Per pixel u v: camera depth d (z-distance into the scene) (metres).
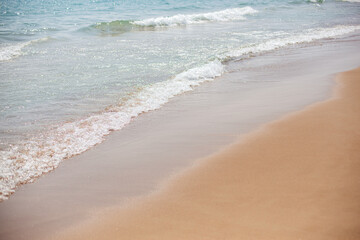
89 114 7.97
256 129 6.48
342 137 5.79
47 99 9.02
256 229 3.62
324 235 3.46
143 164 5.44
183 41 17.02
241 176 4.76
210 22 24.39
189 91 9.69
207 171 5.00
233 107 8.05
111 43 16.88
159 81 10.59
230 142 5.99
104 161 5.66
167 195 4.45
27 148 6.22
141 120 7.61
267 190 4.35
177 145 6.07
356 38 17.09
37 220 4.12
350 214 3.75
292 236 3.48
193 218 3.92
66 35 19.41
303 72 11.09
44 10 35.09
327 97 8.17
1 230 3.95
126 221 3.97
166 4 39.56
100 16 29.67
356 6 34.16
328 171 4.70
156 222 3.90
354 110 7.14
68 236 3.79
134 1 43.38
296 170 4.79
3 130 7.05
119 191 4.67
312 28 20.36
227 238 3.52
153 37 18.52
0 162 5.66
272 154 5.36
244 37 17.78
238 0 41.59
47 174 5.34
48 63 12.88
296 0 39.53
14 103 8.73
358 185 4.31
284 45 15.75
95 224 3.97
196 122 7.21
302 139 5.83
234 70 11.85
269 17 26.16
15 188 4.93
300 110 7.35
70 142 6.50
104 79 10.79
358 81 9.52
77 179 5.09
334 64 11.95
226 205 4.11
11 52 14.53
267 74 11.12
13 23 24.73
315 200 4.05
